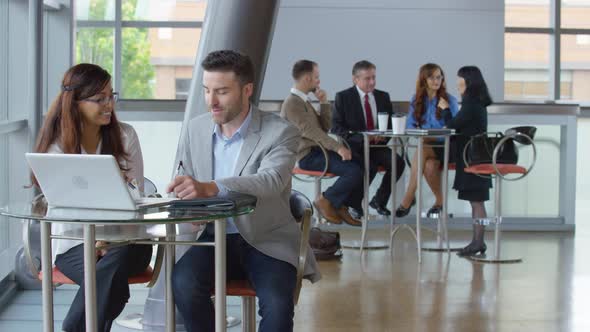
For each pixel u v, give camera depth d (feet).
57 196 8.64
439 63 33.58
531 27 36.42
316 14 33.04
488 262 20.95
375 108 23.20
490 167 21.15
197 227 9.47
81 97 10.23
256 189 9.37
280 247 9.70
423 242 23.59
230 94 9.68
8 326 14.25
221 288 8.78
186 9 36.17
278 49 33.04
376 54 33.32
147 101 23.77
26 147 16.76
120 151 10.68
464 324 15.03
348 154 21.99
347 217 22.50
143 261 10.19
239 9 13.67
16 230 17.02
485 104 22.07
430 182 23.38
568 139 25.58
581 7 36.45
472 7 33.50
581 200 28.91
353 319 15.30
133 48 36.09
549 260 21.30
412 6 33.30
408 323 15.06
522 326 14.96
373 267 20.17
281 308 9.07
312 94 29.76
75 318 9.60
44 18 18.52
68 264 10.15
